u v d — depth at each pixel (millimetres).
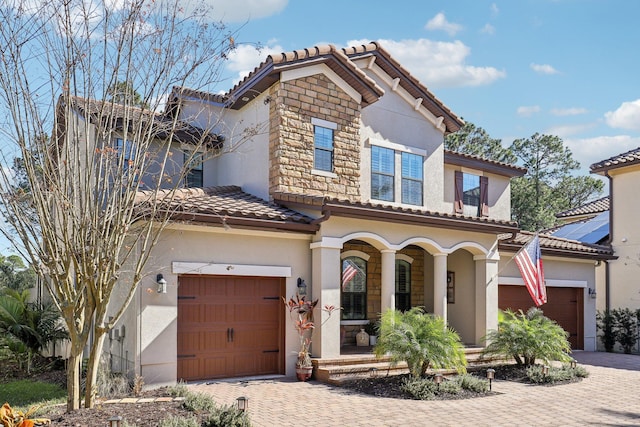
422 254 20984
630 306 24188
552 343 15367
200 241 13555
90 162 9961
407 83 19625
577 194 52344
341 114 17484
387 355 15086
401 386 12664
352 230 15250
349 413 10602
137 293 12641
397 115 19641
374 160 18781
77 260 9305
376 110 19062
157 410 9734
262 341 14633
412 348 13039
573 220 32906
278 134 16094
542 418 10570
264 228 14141
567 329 22438
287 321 14688
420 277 20828
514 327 15727
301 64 16359
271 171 16266
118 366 13547
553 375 14625
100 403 10078
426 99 20094
